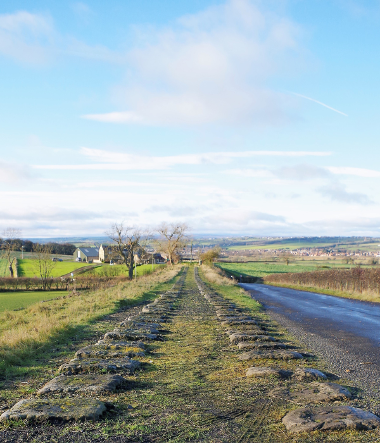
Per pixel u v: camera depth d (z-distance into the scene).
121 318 14.64
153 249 97.50
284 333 12.27
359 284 31.16
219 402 5.46
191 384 6.32
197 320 13.85
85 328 12.15
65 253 148.25
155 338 10.28
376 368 7.92
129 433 4.36
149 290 28.30
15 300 32.41
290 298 27.97
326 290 34.91
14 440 4.15
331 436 4.30
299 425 4.49
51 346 9.45
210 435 4.36
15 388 6.13
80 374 6.67
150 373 7.02
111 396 5.66
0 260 86.12
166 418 4.84
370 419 4.64
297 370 7.05
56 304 22.78
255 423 4.71
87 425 4.55
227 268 84.75
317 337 11.79
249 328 12.05
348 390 6.02
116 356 8.08
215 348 9.29
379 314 18.45
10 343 8.91
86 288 44.69
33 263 82.88
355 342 11.11
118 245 55.19
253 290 37.53
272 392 5.89
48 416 4.64
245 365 7.66
